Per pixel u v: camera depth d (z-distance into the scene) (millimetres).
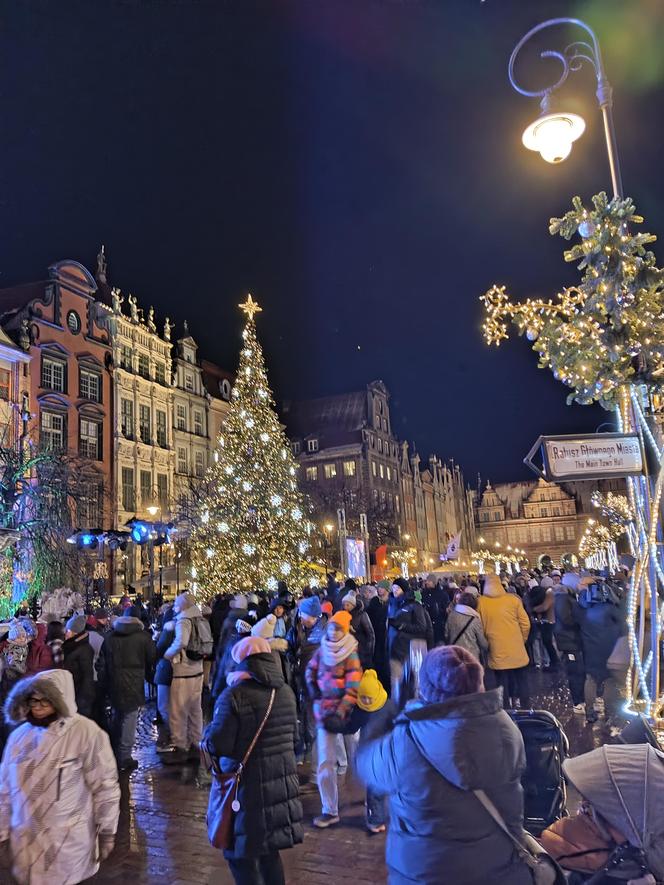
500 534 106500
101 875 5629
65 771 3889
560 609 11141
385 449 77375
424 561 81812
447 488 98938
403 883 2736
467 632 9453
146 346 47688
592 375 7023
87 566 27469
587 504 103125
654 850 2834
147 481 45844
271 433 31859
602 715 10352
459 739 2680
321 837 6328
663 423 6910
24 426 30625
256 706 4324
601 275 6840
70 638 8516
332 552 53844
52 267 39688
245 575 29156
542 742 4465
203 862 5855
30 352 37031
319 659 6797
